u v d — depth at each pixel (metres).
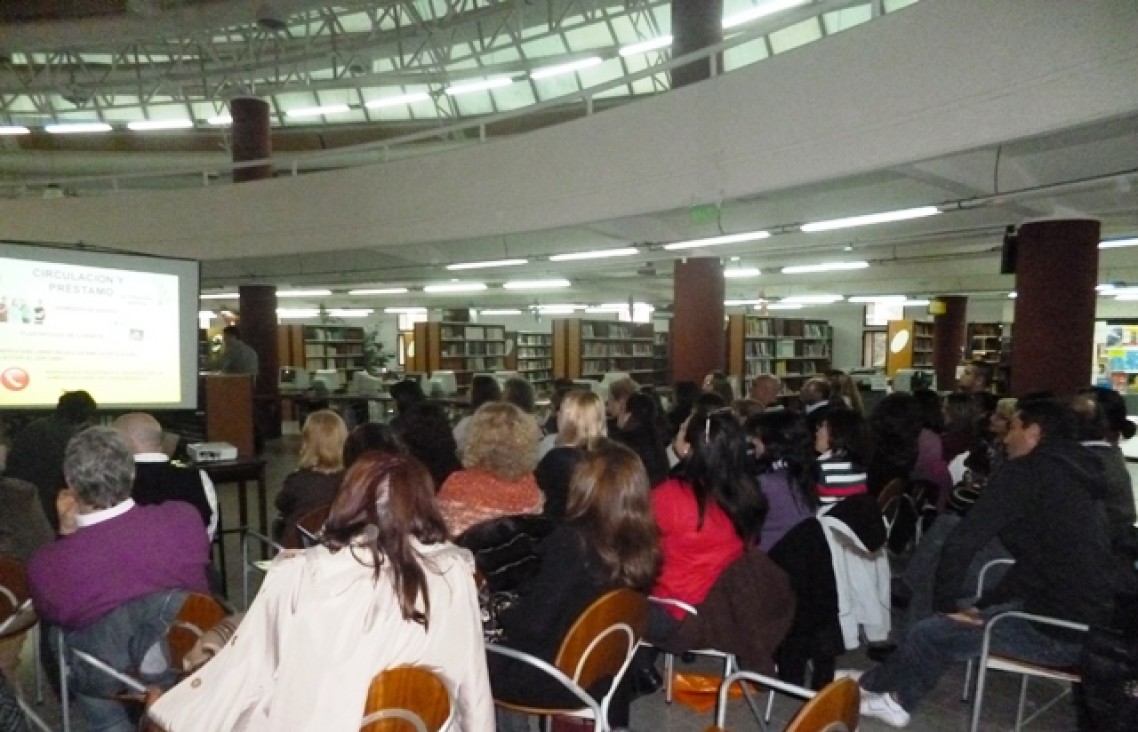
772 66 5.32
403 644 1.47
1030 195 5.12
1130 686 2.05
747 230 6.86
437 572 1.54
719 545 2.56
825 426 3.30
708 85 5.78
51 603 2.08
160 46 11.27
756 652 2.45
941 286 12.65
